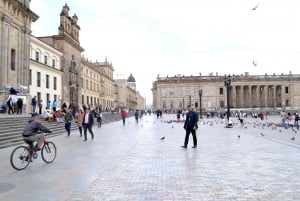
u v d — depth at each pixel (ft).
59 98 178.09
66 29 191.01
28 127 36.01
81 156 43.21
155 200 22.72
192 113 51.93
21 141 57.00
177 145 55.67
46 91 160.25
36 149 36.47
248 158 40.86
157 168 34.40
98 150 49.29
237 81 390.83
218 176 30.35
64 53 186.19
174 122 148.36
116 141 62.95
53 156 38.99
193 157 41.88
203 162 37.99
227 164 36.60
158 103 401.70
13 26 108.47
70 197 23.61
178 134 79.82
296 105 387.34
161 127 110.93
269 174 31.19
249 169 33.68
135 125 124.98
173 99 399.03
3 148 50.19
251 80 390.63
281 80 390.21
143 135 77.20
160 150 49.01
